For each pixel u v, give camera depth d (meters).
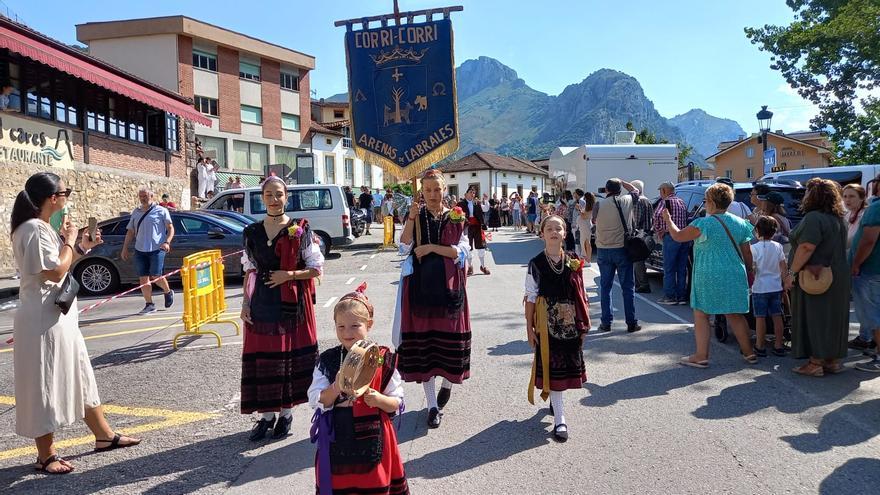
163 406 5.29
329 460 2.82
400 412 2.95
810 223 5.48
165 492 3.76
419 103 6.24
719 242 5.91
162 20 31.95
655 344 6.95
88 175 16.81
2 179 13.50
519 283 11.62
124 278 11.72
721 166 46.62
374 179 48.53
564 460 4.09
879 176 6.68
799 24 21.70
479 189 66.31
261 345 4.40
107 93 17.98
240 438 4.58
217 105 34.44
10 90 13.79
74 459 4.27
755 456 4.08
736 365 6.10
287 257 4.40
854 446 4.20
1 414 5.23
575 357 4.46
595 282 11.55
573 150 18.56
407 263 4.84
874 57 19.89
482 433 4.58
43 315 3.91
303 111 39.69
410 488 3.74
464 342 4.80
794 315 5.79
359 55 6.30
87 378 4.22
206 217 12.60
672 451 4.19
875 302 5.92
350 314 2.90
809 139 47.12
